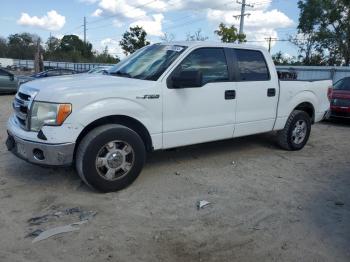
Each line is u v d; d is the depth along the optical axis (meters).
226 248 3.52
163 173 5.54
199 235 3.74
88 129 4.64
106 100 4.54
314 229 3.94
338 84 12.09
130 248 3.48
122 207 4.33
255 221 4.08
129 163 4.80
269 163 6.24
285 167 6.06
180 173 5.55
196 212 4.26
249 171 5.78
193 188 4.98
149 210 4.28
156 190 4.88
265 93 6.25
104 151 4.59
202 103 5.40
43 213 4.13
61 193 4.68
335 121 11.43
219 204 4.50
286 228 3.94
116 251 3.42
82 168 4.46
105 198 4.57
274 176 5.59
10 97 16.91
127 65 5.73
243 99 5.93
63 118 4.27
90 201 4.46
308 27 40.00
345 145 7.88
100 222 3.95
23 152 4.54
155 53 5.61
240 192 4.90
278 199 4.71
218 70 5.63
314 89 7.20
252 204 4.53
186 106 5.24
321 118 7.54
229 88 5.70
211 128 5.59
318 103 7.35
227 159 6.36
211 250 3.48
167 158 6.28
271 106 6.41
